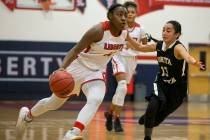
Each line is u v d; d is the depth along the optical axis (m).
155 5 18.06
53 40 17.31
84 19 17.52
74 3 17.42
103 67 6.40
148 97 6.95
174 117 12.41
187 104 17.20
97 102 6.02
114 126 8.93
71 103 16.30
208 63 18.53
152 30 18.06
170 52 6.66
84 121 5.93
